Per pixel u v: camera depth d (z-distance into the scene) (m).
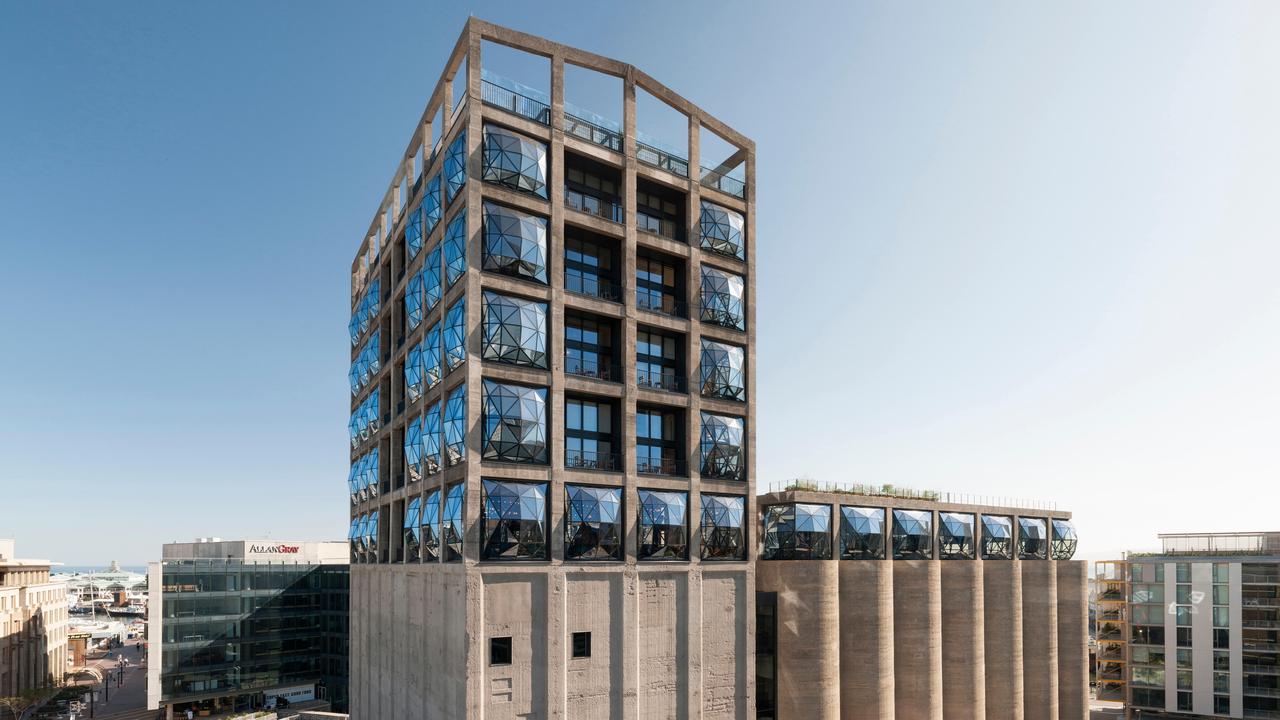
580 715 36.25
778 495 54.69
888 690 53.94
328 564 109.81
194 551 112.56
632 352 40.66
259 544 110.06
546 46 40.09
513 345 36.47
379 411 55.03
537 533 35.81
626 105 42.44
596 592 37.56
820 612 50.72
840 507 55.31
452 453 37.00
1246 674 83.94
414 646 42.22
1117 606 102.25
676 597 40.41
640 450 41.97
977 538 65.62
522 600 35.34
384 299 56.09
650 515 39.69
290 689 105.50
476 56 37.81
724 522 42.53
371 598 54.69
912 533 58.81
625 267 41.03
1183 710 86.69
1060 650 71.56
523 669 34.94
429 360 41.84
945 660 61.41
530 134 39.22
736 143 48.22
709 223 45.31
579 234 41.44
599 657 37.22
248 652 103.19
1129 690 90.19
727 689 41.84
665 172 44.00
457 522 35.31
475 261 36.38
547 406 37.59
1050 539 72.56
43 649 118.19
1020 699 65.62
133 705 107.62
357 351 67.19
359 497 62.44
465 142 37.62
